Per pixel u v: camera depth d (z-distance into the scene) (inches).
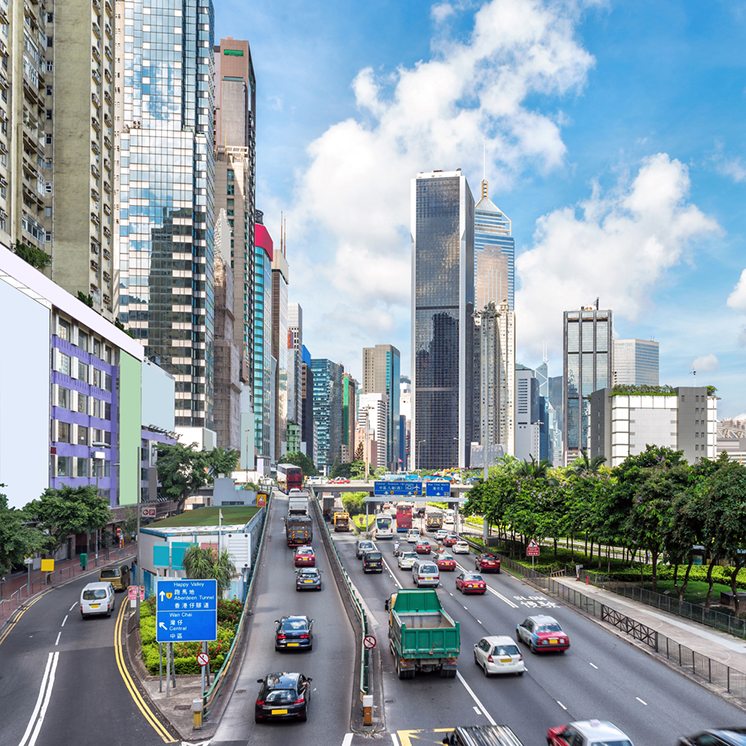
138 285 6471.5
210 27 6993.1
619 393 6476.4
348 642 1530.5
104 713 1094.4
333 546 2780.5
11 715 1092.5
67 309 2982.3
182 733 1005.8
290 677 1100.5
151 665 1286.9
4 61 3038.9
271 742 968.3
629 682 1234.0
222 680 1229.1
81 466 3206.2
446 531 3909.9
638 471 2167.8
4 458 2383.1
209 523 2217.0
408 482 4480.8
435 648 1240.2
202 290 6565.0
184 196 6569.9
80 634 1622.8
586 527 2539.4
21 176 3198.8
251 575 2175.2
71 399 3078.2
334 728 1017.5
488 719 1040.8
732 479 1738.4
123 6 6712.6
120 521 3708.2
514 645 1293.1
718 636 1595.7
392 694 1169.4
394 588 2245.3
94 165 3828.7
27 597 2098.9
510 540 3786.9
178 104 6658.5
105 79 3983.8
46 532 2420.0
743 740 715.4
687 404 6446.9
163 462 4549.7
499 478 3521.2
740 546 1754.4
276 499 5905.5
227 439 7529.5
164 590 1130.7
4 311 2383.1
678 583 2352.4
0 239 2817.4
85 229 3720.5
